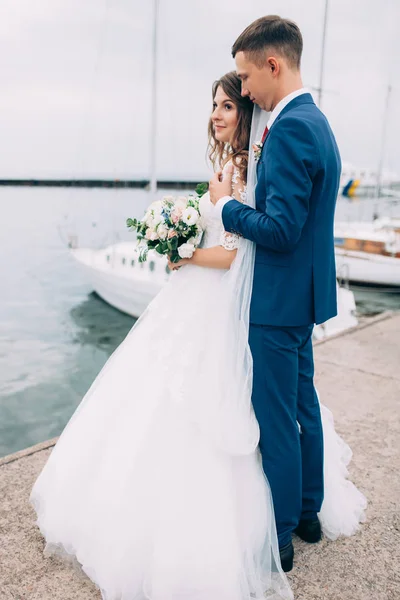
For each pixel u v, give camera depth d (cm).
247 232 174
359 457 294
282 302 183
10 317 1476
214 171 212
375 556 217
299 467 197
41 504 222
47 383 981
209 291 195
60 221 5109
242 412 184
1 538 223
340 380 408
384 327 568
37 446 299
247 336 185
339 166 183
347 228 1948
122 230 3319
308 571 207
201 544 177
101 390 210
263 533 191
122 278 1349
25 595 193
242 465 191
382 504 252
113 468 191
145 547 181
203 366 187
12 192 13050
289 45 172
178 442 184
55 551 212
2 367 1073
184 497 180
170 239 191
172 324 197
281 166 166
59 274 2145
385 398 374
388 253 1773
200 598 178
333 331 1088
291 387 191
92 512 192
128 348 210
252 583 187
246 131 196
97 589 196
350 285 1862
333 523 228
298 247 180
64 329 1355
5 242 3300
